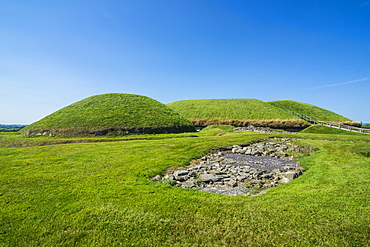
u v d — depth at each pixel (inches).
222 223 241.8
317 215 248.7
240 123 2314.2
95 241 215.3
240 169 502.9
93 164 514.3
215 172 467.8
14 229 236.7
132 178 404.2
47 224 245.8
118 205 288.8
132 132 1413.6
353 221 232.8
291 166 542.6
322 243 200.1
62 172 447.5
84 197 316.2
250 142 879.7
